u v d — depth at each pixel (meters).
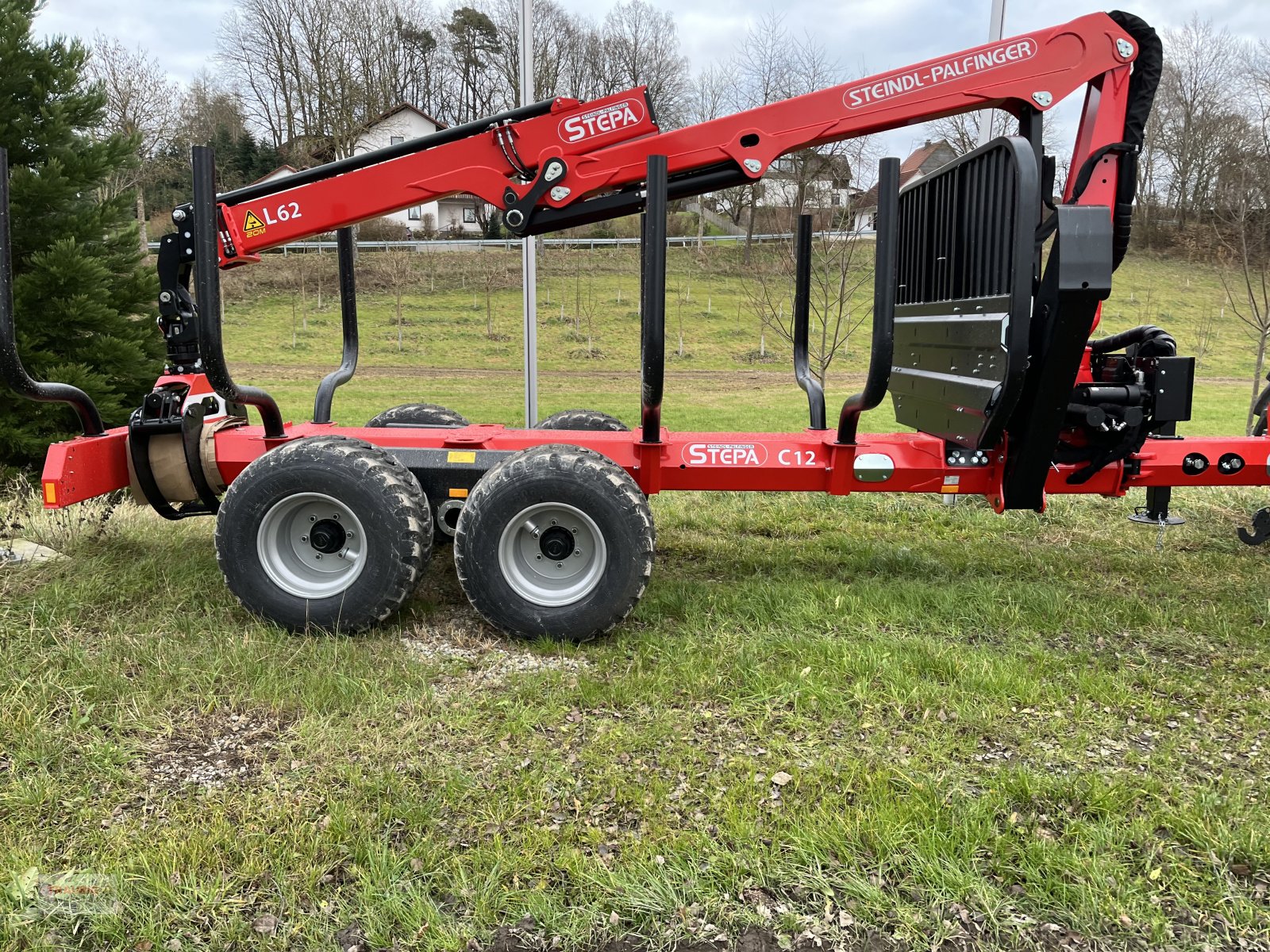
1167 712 3.36
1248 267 8.80
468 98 52.16
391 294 32.03
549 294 31.77
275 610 3.99
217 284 3.89
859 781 2.84
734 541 5.79
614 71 45.09
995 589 4.63
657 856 2.48
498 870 2.41
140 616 4.17
